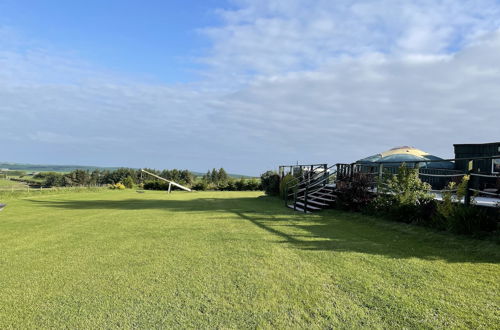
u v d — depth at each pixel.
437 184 15.02
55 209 14.16
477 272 4.35
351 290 3.85
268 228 8.31
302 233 7.48
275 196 21.20
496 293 3.64
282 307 3.44
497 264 4.66
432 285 3.92
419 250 5.66
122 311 3.38
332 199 12.13
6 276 4.54
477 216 6.08
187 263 5.08
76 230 8.34
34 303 3.61
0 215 11.86
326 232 7.59
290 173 19.30
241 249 5.96
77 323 3.14
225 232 7.79
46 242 6.83
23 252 5.95
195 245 6.37
